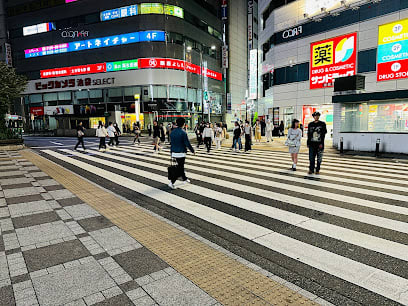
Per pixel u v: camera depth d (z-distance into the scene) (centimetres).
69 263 314
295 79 2609
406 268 308
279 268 310
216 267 306
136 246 357
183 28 3975
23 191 643
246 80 5925
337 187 673
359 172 864
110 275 289
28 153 1503
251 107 4991
